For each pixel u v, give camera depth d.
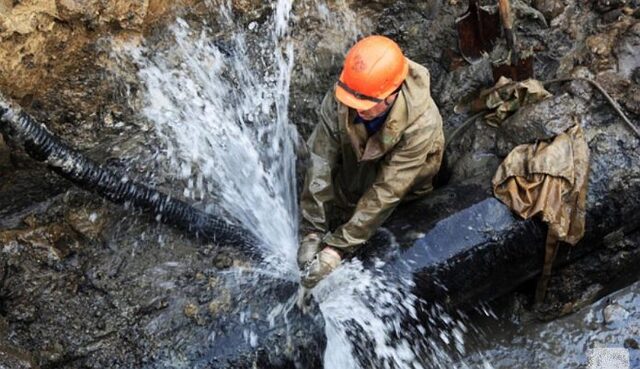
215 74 5.38
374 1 5.74
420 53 5.70
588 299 5.00
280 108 5.43
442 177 5.21
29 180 4.71
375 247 4.44
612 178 4.71
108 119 5.04
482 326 4.92
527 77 5.13
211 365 4.02
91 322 4.17
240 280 4.37
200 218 4.58
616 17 5.47
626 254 4.96
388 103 4.12
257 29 5.50
